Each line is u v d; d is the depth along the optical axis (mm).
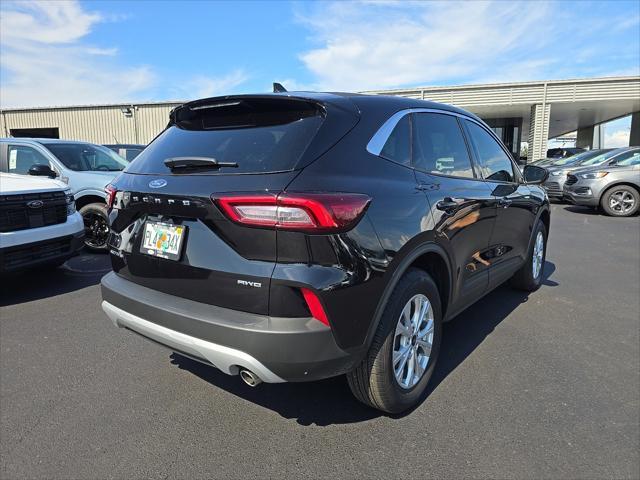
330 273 1912
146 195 2293
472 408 2580
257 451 2242
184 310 2127
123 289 2463
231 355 1980
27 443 2311
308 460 2172
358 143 2242
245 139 2262
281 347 1902
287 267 1893
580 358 3191
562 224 9484
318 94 2426
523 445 2258
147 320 2289
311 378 2014
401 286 2314
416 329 2502
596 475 2049
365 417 2516
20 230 4359
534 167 4129
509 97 21641
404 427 2418
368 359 2254
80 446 2285
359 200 2027
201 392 2789
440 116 3043
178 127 2688
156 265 2301
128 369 3080
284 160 2029
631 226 9148
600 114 26984
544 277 5273
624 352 3283
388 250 2145
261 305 1943
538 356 3221
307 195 1873
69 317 4055
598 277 5266
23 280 5262
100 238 6578
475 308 4207
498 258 3576
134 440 2332
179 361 3205
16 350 3373
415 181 2484
